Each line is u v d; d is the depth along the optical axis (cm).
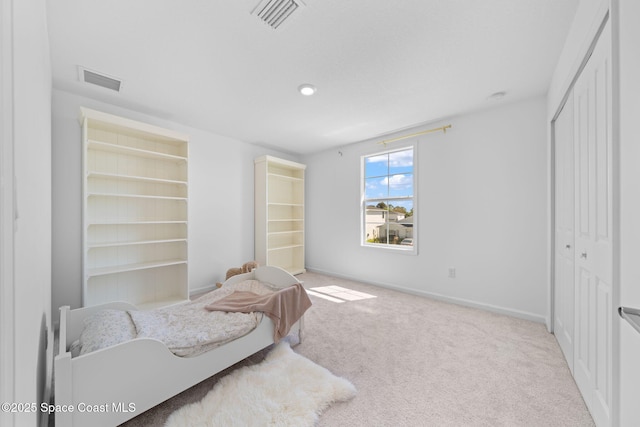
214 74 213
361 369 174
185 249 306
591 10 123
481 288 287
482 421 131
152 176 302
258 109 282
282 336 188
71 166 247
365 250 395
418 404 142
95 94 248
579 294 157
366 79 221
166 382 130
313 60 194
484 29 161
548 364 180
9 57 45
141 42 173
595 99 131
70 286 247
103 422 111
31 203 79
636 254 88
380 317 263
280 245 466
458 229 302
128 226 283
